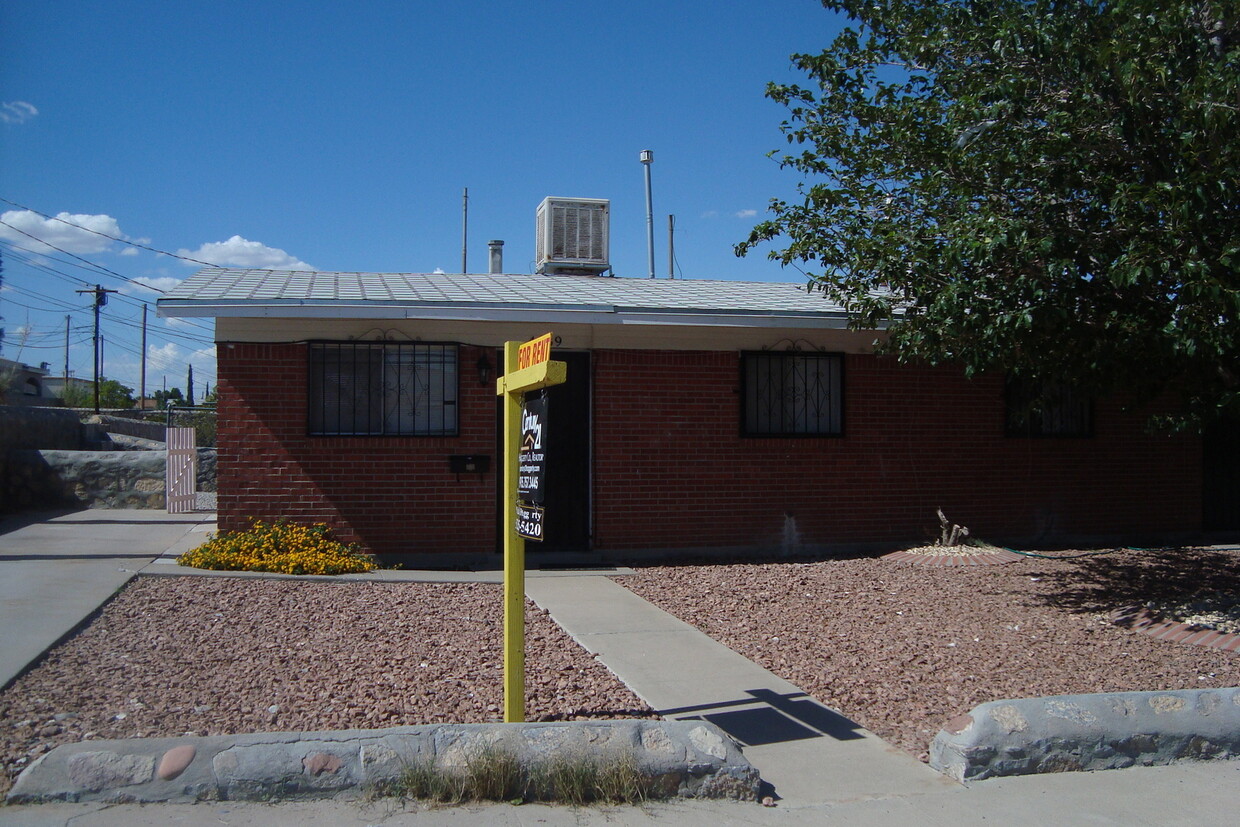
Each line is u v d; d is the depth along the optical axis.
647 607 8.94
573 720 5.80
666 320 10.88
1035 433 12.83
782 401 11.98
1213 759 5.68
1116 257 7.73
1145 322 7.84
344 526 10.61
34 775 4.50
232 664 6.66
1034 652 7.60
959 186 8.45
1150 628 8.30
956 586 9.94
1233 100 7.17
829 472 12.02
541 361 5.10
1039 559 11.46
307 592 9.03
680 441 11.56
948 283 8.16
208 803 4.56
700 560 11.52
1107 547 12.81
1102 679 6.93
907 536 12.28
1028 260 7.90
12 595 8.17
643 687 6.54
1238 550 12.34
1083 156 7.77
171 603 8.36
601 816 4.69
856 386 12.14
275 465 10.47
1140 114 7.50
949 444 12.45
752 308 11.37
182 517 14.16
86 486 15.39
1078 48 7.84
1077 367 8.55
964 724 5.43
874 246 8.62
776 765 5.37
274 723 5.55
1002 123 8.20
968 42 9.12
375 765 4.73
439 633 7.72
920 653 7.50
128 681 6.21
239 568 9.68
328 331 10.61
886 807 4.93
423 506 10.80
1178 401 13.45
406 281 12.79
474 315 10.32
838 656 7.39
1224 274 7.17
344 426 10.70
